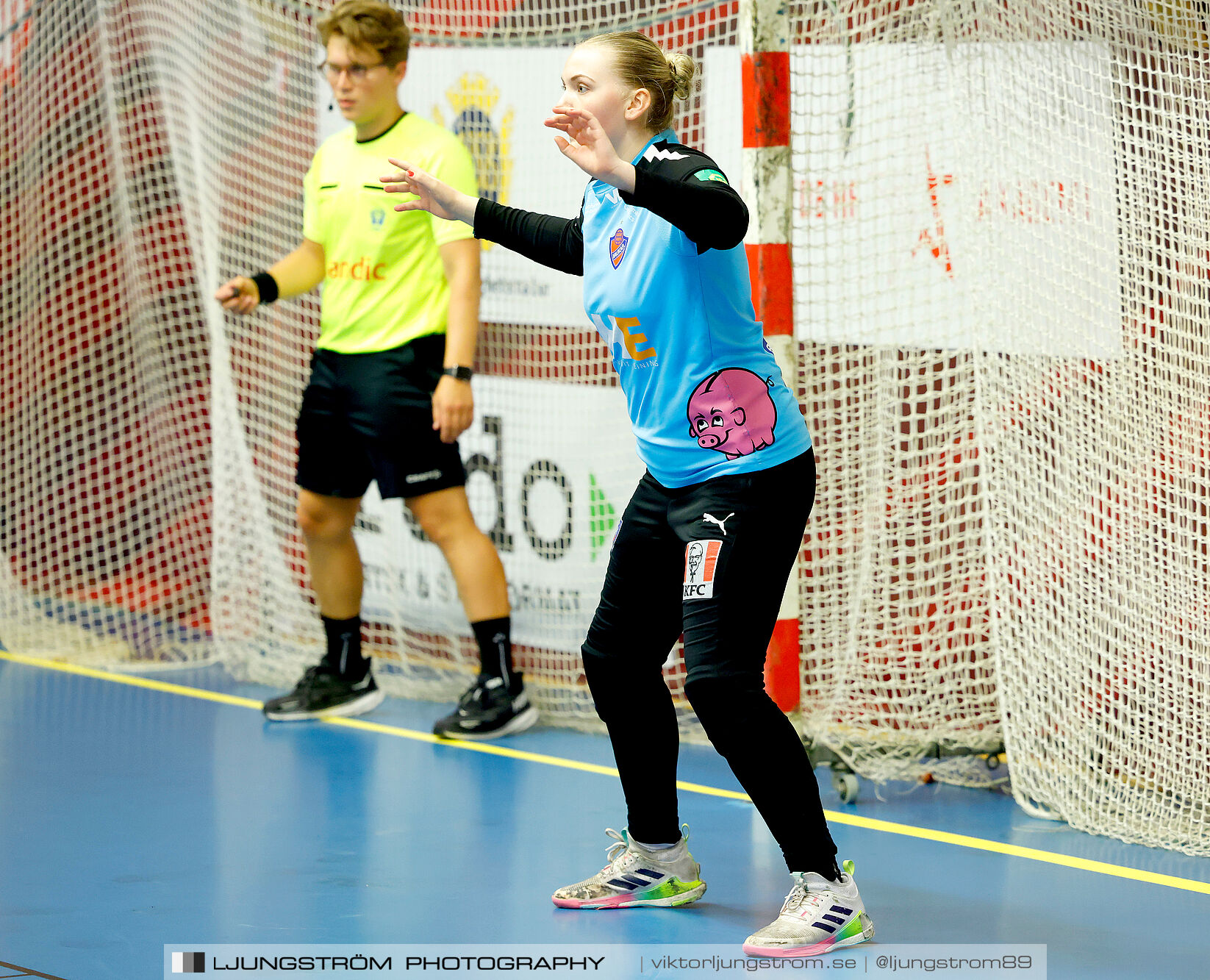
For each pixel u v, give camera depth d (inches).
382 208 676.7
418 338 687.1
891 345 585.3
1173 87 512.4
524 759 641.0
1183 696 527.5
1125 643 537.0
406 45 679.7
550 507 727.7
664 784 443.5
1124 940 422.6
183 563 895.1
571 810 557.6
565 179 708.0
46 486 925.2
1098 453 537.0
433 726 692.1
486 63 730.2
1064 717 549.0
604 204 406.3
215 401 816.3
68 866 484.7
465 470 748.6
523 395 735.1
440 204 441.1
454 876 477.4
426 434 683.4
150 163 840.9
